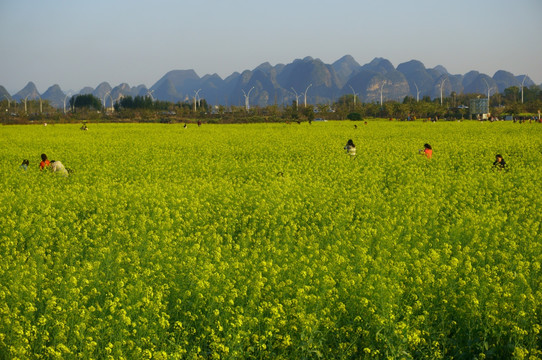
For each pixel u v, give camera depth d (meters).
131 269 9.08
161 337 6.67
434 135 50.09
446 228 11.81
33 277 8.01
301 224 13.80
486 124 77.38
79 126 81.94
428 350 6.61
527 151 32.38
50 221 12.68
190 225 13.19
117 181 22.28
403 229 12.34
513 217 13.45
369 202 15.59
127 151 34.94
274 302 7.52
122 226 12.77
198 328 7.08
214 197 16.95
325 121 102.75
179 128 73.19
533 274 8.93
